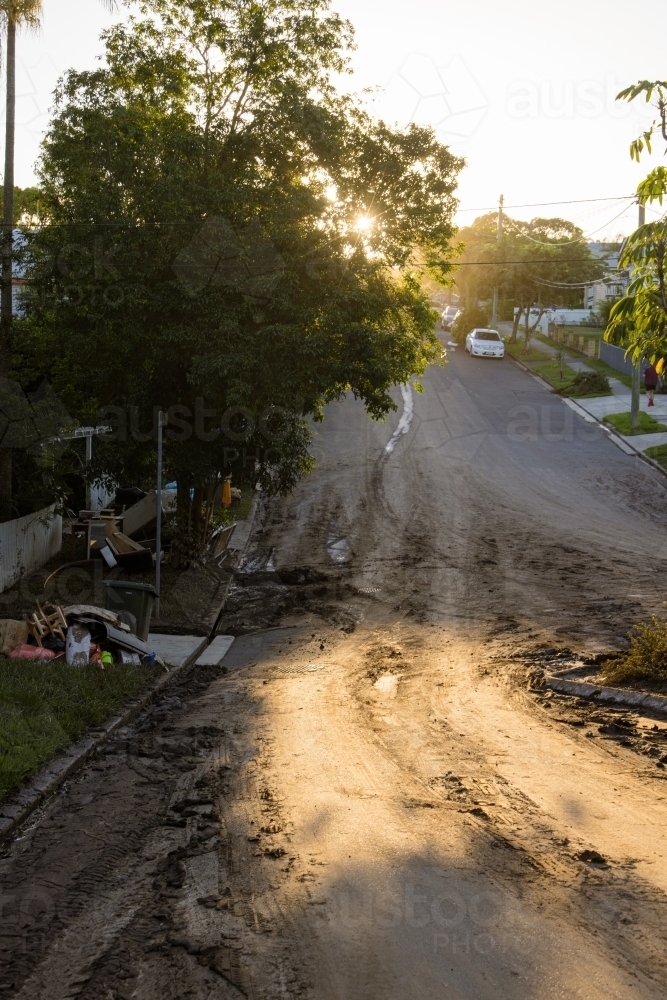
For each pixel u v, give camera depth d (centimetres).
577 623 1688
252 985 475
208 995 468
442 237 1914
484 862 621
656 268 930
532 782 806
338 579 2183
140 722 1107
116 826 720
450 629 1720
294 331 1733
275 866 629
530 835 672
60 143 1794
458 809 738
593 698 1152
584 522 2684
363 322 1877
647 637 1256
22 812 738
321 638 1712
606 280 6450
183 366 1825
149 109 1878
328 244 1778
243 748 965
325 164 1836
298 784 822
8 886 605
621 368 5309
